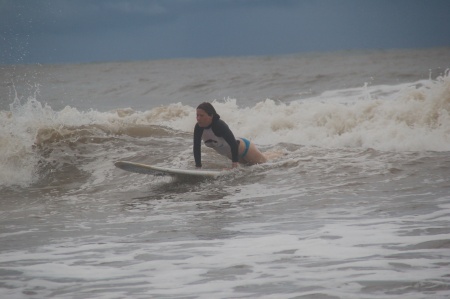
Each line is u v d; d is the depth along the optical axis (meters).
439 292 11.88
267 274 13.84
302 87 74.19
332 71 96.38
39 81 112.00
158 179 29.11
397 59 129.12
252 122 41.94
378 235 16.83
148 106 70.06
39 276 14.48
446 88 37.12
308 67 121.06
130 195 26.48
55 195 27.17
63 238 18.92
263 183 27.05
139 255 16.27
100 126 36.53
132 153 33.50
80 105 74.06
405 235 16.62
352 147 34.06
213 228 19.45
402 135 34.03
